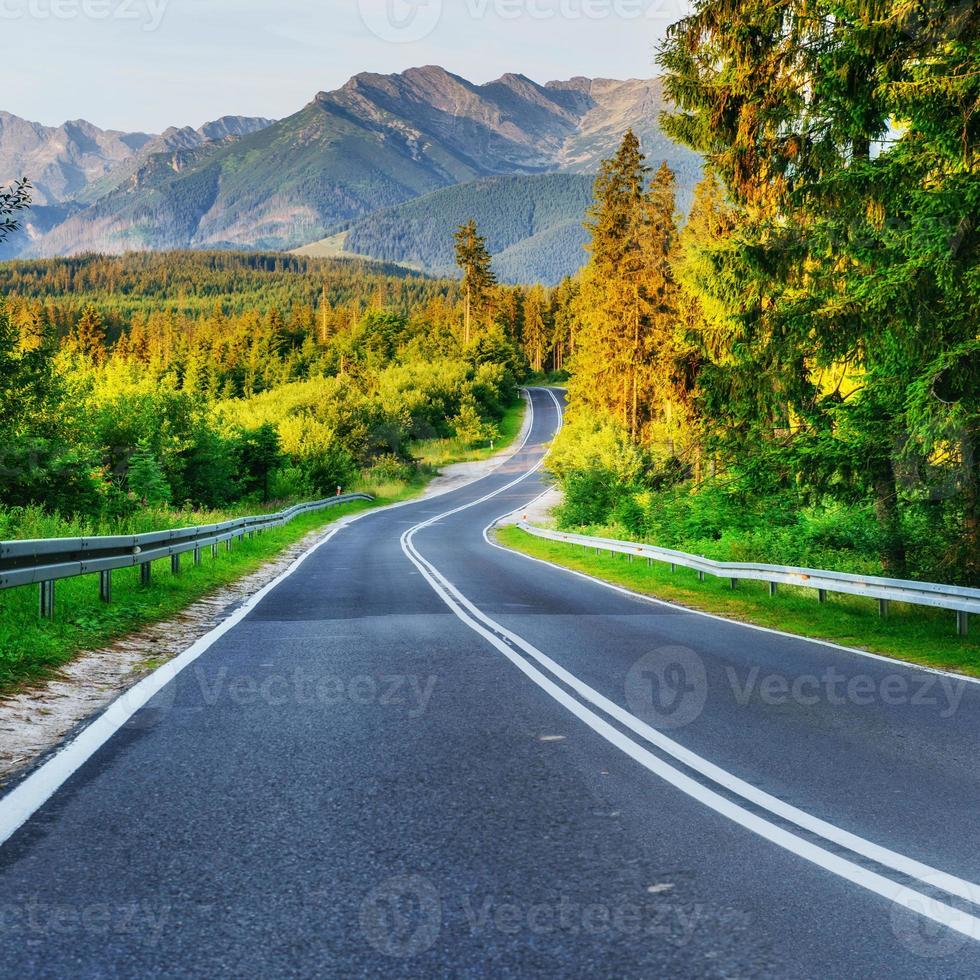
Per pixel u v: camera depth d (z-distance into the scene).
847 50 13.28
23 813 4.24
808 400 16.27
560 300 176.88
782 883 3.48
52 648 8.53
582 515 40.81
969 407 11.95
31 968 2.77
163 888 3.38
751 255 15.10
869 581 13.37
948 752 5.61
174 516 26.14
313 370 155.75
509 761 5.25
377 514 55.03
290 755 5.34
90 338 152.12
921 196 11.38
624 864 3.66
